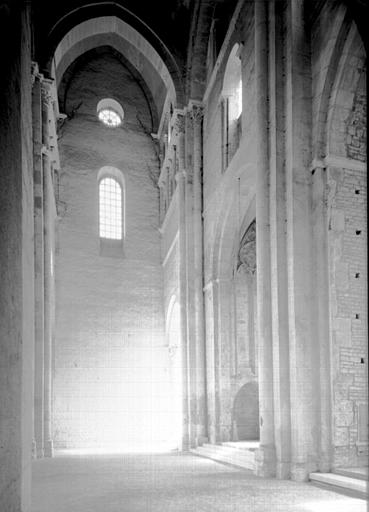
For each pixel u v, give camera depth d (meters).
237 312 19.41
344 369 12.05
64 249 26.33
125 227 28.02
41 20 20.64
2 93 4.23
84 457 18.22
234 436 18.48
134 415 25.81
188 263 20.67
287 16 13.69
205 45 21.91
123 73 29.64
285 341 12.48
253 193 17.22
